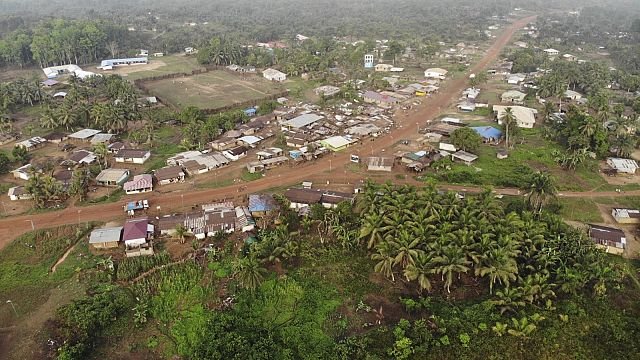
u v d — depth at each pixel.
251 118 169.12
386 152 139.12
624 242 92.19
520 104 182.50
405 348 68.75
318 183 120.38
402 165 130.25
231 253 91.94
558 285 79.12
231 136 147.38
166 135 156.12
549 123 158.88
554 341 71.31
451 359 68.75
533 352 69.81
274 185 119.38
